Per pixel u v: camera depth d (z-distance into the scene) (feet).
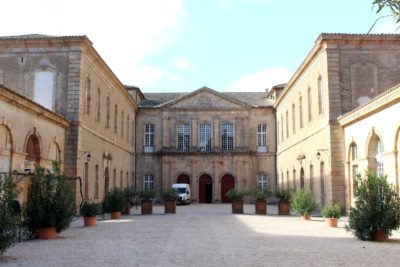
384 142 71.10
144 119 169.27
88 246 44.29
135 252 40.11
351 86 91.56
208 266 32.86
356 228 49.42
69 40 90.84
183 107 169.68
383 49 92.48
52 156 82.69
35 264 33.71
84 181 94.58
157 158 168.25
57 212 51.03
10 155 64.18
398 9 16.46
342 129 90.17
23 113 68.33
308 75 109.81
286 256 37.52
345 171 88.58
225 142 169.89
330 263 34.04
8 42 91.81
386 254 38.47
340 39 91.76
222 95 169.58
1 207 37.01
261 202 101.71
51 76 91.35
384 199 49.42
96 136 104.42
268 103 172.55
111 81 120.06
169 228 64.64
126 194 99.04
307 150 111.75
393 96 65.87
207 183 168.45
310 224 71.92
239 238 51.37
